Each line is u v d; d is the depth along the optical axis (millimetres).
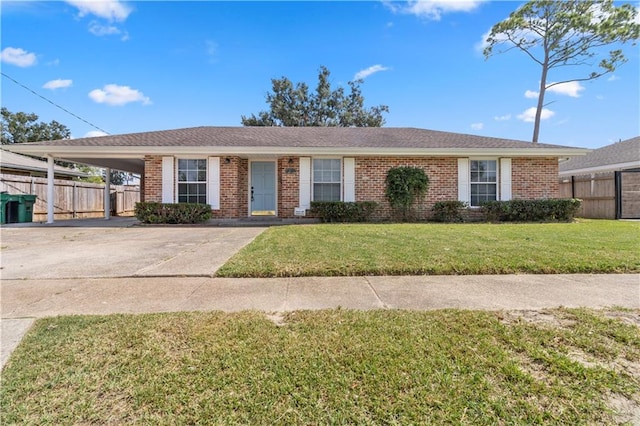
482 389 1767
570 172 17750
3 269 4570
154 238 7629
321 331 2486
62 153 11188
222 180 11648
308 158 11805
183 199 11633
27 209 12180
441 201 11609
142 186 17391
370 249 5496
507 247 5586
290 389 1774
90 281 4000
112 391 1765
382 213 11812
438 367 1979
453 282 3906
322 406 1648
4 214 11492
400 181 11523
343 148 11250
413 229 8391
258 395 1729
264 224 10820
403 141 12438
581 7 18172
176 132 13281
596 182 13656
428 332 2459
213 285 3834
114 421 1545
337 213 11109
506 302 3188
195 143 11516
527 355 2121
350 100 32156
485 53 21047
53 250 6055
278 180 12508
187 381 1850
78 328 2543
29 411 1609
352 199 11820
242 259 4848
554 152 11383
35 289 3680
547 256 4875
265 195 12742
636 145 16141
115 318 2762
